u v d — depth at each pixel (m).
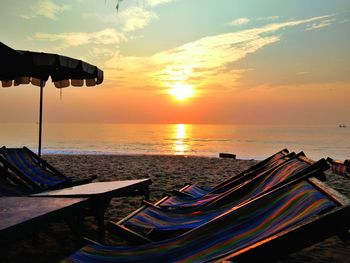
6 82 7.23
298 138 61.44
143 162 15.44
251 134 83.44
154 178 9.80
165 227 3.08
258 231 2.02
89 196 3.48
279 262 3.48
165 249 2.20
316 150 35.12
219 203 3.45
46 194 3.52
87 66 5.91
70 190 3.77
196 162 15.74
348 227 1.64
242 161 16.52
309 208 1.89
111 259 2.20
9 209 2.84
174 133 89.50
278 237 1.70
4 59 4.75
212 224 2.26
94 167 12.93
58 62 5.20
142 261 2.14
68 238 4.07
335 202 1.81
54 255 3.54
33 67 5.68
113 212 5.38
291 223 1.85
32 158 6.23
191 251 2.10
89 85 6.89
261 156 26.08
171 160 16.78
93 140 51.09
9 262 3.33
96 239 4.04
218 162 15.86
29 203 3.09
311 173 2.51
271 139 58.34
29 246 3.77
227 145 42.41
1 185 4.61
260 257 1.70
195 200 4.30
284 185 2.48
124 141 49.47
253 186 3.52
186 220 3.25
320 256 3.63
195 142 49.00
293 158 3.70
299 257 3.61
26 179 4.98
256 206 2.26
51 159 16.73
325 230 1.66
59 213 2.86
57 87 7.16
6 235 2.28
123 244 3.92
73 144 40.72
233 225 2.19
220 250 1.98
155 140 53.84
